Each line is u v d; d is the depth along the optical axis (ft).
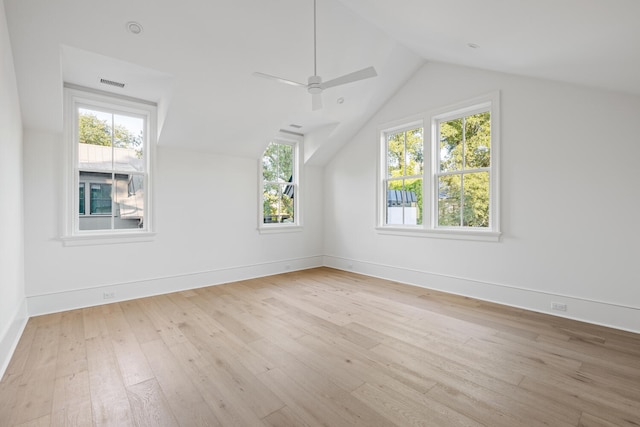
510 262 11.73
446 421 5.47
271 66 11.57
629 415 5.57
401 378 6.87
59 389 6.45
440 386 6.55
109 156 12.65
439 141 14.24
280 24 10.23
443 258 13.85
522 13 6.40
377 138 16.63
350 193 18.24
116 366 7.39
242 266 16.29
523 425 5.34
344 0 9.85
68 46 8.93
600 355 7.82
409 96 15.11
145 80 11.32
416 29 9.75
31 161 10.69
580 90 10.07
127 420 5.51
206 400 6.10
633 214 9.20
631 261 9.24
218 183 15.40
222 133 14.19
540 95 10.91
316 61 11.93
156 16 8.93
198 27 9.57
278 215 18.26
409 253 15.24
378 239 16.71
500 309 11.35
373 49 12.51
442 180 14.06
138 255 13.00
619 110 9.39
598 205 9.78
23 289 10.27
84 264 11.75
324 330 9.56
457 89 13.21
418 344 8.55
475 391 6.36
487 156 12.62
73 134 11.67
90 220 12.27
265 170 17.75
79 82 11.41
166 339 8.91
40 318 10.52
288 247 18.29
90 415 5.63
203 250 14.89
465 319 10.38
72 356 7.88
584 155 10.02
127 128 13.07
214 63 10.86
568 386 6.50
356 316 10.77
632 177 9.21
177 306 11.89
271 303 12.27
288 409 5.83
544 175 10.85
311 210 19.40
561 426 5.31
